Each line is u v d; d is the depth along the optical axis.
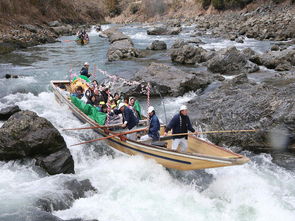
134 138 8.82
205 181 7.77
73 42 32.81
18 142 8.12
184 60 20.17
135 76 14.84
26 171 7.98
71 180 7.36
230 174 8.02
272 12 44.09
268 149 9.08
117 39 30.41
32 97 14.26
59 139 8.50
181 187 7.48
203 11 63.84
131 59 22.03
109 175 7.89
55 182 7.26
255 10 48.50
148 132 8.41
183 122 7.62
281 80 14.81
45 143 8.17
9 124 8.38
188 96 13.88
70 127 10.80
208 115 10.75
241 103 10.55
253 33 31.50
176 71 14.95
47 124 8.52
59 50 26.84
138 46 28.69
